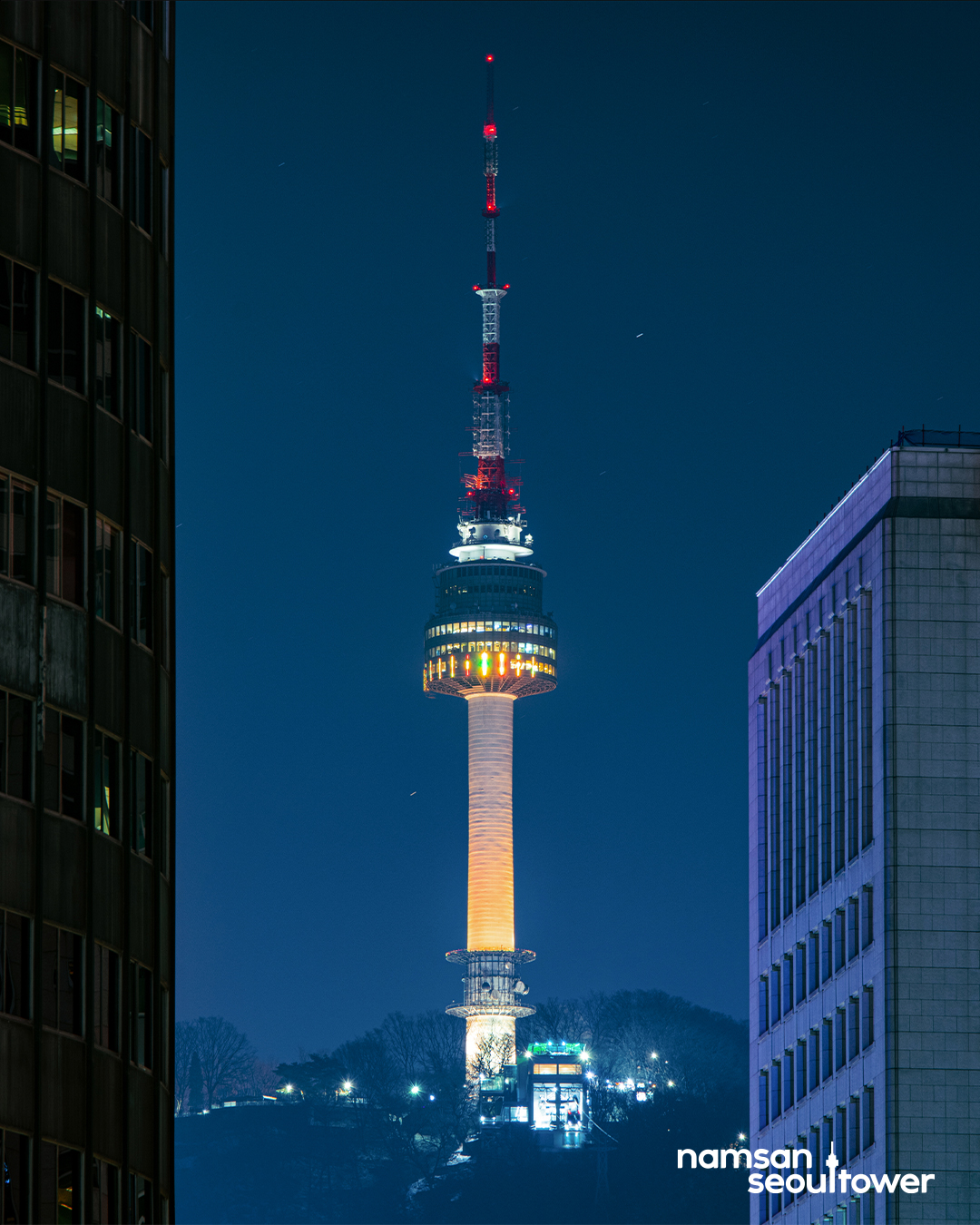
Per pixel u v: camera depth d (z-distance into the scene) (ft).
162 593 229.04
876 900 415.23
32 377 204.03
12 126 206.49
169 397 236.43
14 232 204.33
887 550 420.36
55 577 204.33
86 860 203.31
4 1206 187.42
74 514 208.13
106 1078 204.23
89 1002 201.46
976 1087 399.85
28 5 209.97
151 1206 214.07
